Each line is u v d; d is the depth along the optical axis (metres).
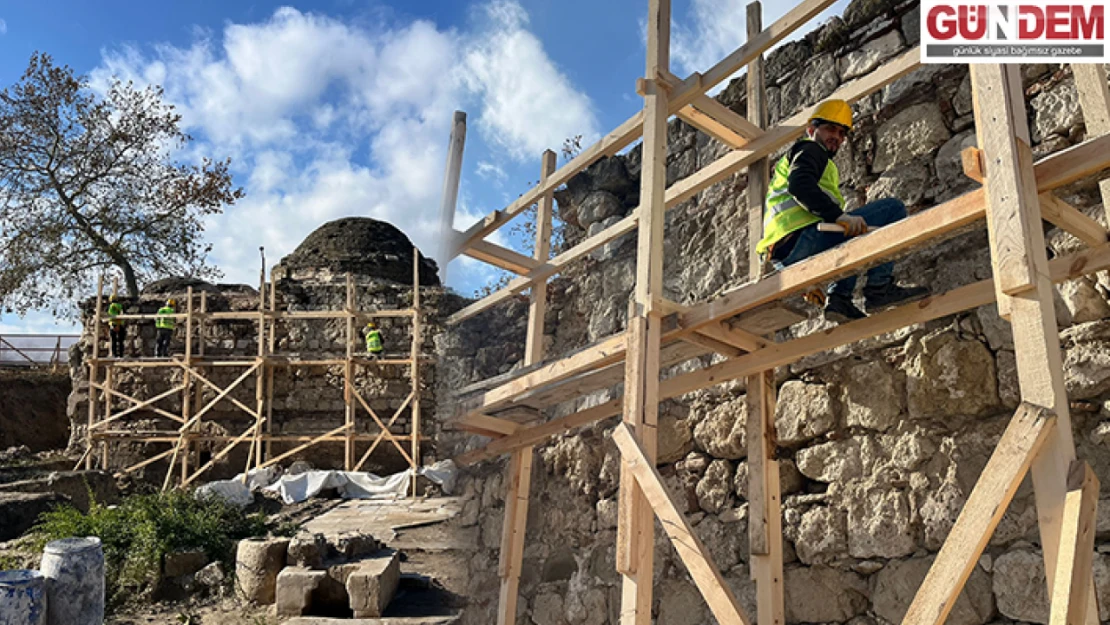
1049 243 4.29
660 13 3.93
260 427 14.52
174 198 24.09
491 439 5.23
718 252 5.96
